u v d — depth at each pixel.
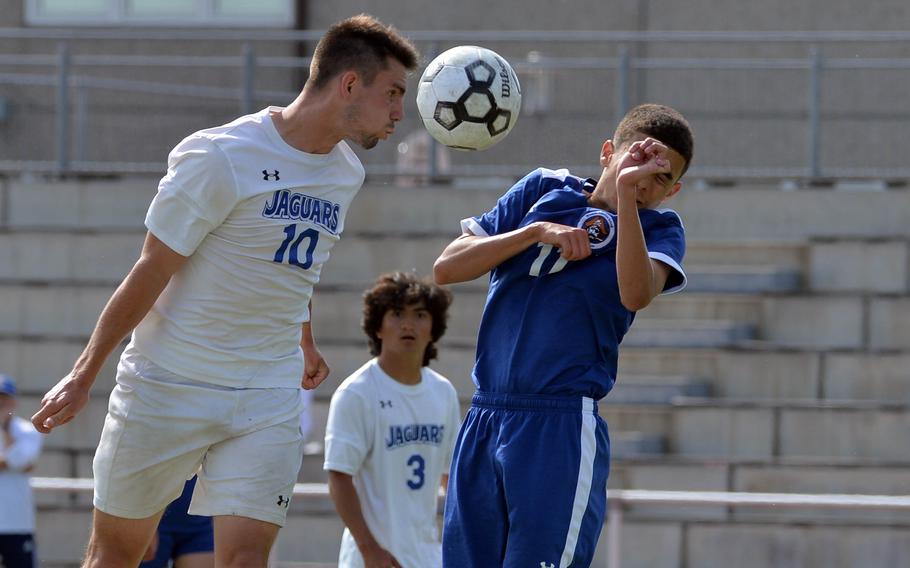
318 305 41.81
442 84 17.03
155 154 50.53
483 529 15.70
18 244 44.56
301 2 54.91
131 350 16.59
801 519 36.44
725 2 51.84
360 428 21.52
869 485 36.50
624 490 37.19
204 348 16.23
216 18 55.16
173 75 53.34
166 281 15.84
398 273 22.36
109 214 45.88
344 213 16.98
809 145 44.75
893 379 39.03
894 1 50.84
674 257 15.47
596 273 15.46
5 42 55.72
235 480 16.31
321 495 26.91
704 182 44.91
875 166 46.34
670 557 36.38
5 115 49.88
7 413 33.75
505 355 15.69
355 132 16.16
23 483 33.56
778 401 39.19
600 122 45.75
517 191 16.23
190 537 23.52
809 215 43.41
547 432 15.31
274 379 16.62
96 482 16.92
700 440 38.47
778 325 41.16
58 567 38.41
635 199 14.66
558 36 44.19
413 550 21.72
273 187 15.98
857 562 35.78
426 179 45.97
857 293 40.78
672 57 51.25
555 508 15.15
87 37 46.81
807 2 51.25
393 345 21.94
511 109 17.19
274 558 25.72
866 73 46.31
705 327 40.53
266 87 48.31
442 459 22.36
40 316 43.16
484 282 41.97
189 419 16.27
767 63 44.59
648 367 40.38
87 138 50.41
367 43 15.98
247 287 16.16
